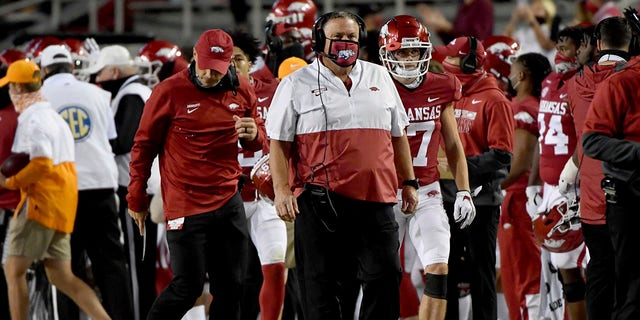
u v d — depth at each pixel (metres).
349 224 20.58
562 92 26.14
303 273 20.89
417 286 27.19
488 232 24.97
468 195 22.84
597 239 22.95
